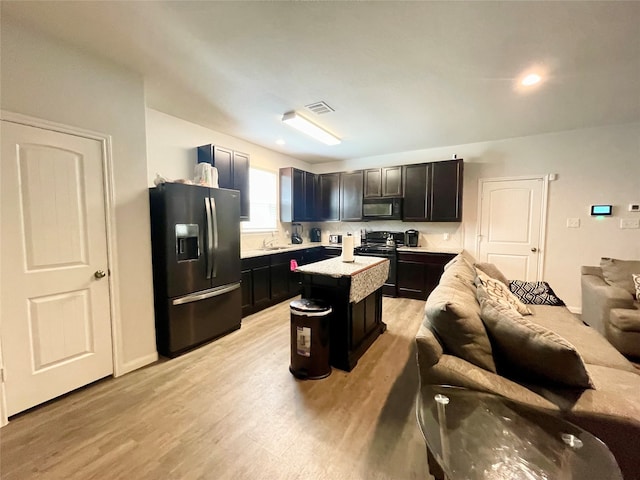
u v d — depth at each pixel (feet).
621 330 7.99
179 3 5.27
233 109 10.21
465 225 15.03
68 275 6.70
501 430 3.69
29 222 6.09
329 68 7.50
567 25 5.79
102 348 7.35
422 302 14.42
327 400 6.55
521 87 8.46
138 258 8.04
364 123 11.62
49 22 5.79
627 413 3.47
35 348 6.23
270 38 6.30
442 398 4.19
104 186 7.27
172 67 7.49
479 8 5.37
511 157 13.78
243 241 14.69
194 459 4.89
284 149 16.05
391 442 5.27
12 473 4.60
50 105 6.29
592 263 12.42
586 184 12.38
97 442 5.26
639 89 8.51
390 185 16.17
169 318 8.55
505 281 9.80
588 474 3.05
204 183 9.98
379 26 5.89
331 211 18.31
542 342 3.98
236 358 8.57
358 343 8.71
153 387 7.06
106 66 7.18
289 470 4.67
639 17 5.52
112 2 5.23
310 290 8.54
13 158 5.85
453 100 9.39
